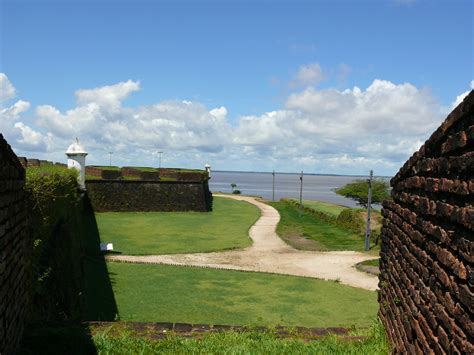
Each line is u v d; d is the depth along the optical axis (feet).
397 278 21.53
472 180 11.02
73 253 47.03
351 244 92.73
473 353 10.54
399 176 22.22
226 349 23.99
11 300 18.29
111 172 131.85
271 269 68.39
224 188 476.54
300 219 129.08
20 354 20.30
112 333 25.89
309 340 26.76
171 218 120.98
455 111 12.26
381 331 25.21
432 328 14.35
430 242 15.20
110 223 108.06
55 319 29.91
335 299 52.70
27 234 23.88
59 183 40.29
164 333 26.61
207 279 60.54
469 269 10.93
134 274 61.62
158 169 170.91
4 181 16.66
